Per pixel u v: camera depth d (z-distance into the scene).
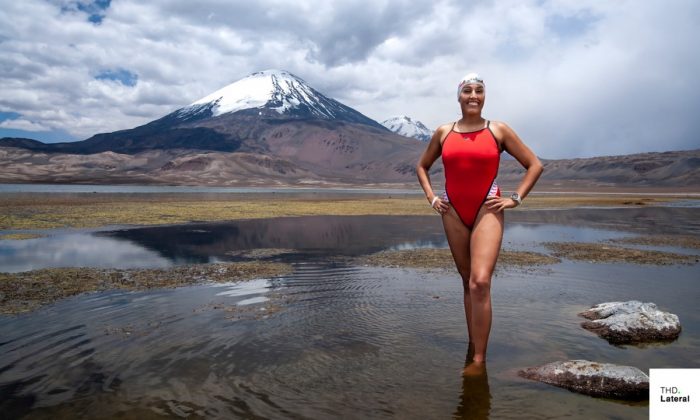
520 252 19.34
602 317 9.04
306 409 5.52
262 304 10.48
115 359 7.12
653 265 16.09
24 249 20.17
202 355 7.25
